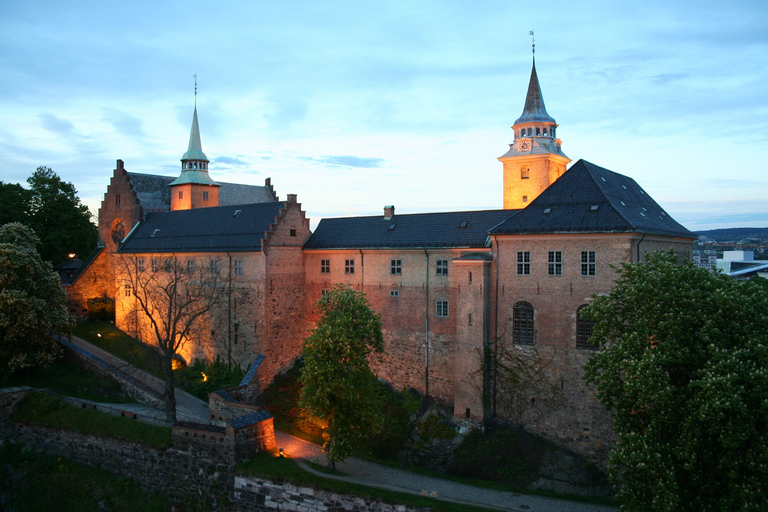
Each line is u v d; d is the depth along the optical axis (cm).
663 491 2250
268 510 3384
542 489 3497
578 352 3881
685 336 2459
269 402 4738
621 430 2566
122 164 6931
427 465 3944
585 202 4050
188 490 3628
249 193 8381
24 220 7169
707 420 2220
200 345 5584
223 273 5369
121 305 6425
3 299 4425
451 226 4778
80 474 3928
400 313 4866
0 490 4038
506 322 4194
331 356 3594
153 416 4200
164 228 6244
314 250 5369
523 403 4100
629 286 2702
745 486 2166
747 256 13688
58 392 4609
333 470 3566
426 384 4691
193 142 7631
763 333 2459
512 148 5672
